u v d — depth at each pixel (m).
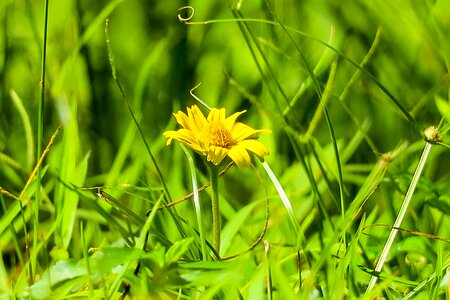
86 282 0.54
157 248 0.56
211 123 0.54
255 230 0.61
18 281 0.54
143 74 0.68
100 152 0.67
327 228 0.60
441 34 0.66
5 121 0.68
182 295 0.54
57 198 0.61
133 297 0.54
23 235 0.62
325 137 0.69
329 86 0.62
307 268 0.58
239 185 0.66
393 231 0.55
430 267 0.57
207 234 0.60
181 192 0.63
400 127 0.68
